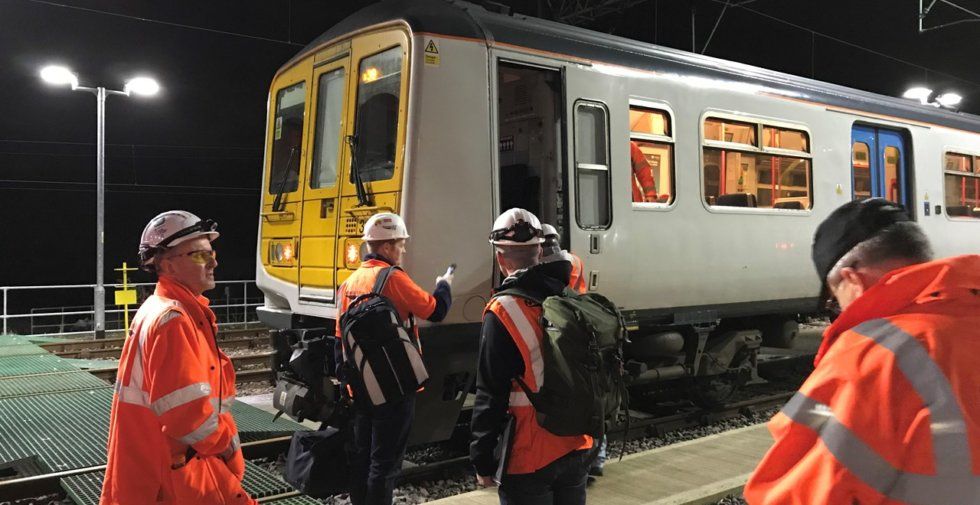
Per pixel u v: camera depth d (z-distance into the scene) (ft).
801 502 4.19
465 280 15.71
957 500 3.80
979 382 3.95
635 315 19.21
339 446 12.77
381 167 16.28
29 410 20.48
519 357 8.38
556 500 8.98
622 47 19.53
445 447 18.38
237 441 7.99
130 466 6.96
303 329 17.92
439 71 15.70
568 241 17.48
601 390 8.30
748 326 24.58
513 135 18.88
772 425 4.58
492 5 18.16
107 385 24.45
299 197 18.74
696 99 20.65
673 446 17.38
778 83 23.30
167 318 7.06
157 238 7.63
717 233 20.90
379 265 12.60
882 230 4.62
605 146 18.47
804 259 23.39
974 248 29.60
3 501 13.98
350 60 17.40
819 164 23.98
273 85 20.94
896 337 4.14
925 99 31.81
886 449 3.97
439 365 15.58
